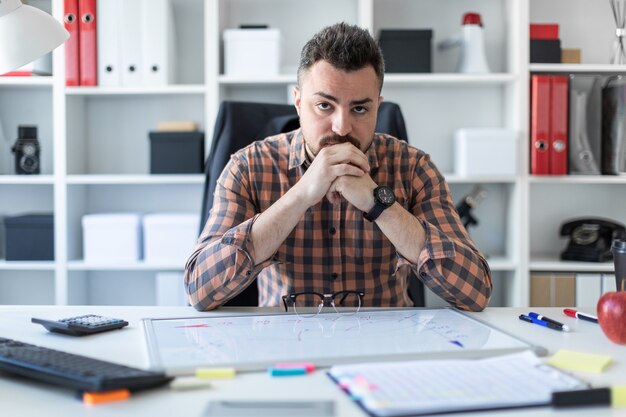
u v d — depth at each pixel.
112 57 2.63
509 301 2.73
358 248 1.51
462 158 2.60
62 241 2.68
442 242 1.32
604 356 0.92
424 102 2.88
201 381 0.83
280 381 0.83
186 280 1.34
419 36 2.62
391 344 0.98
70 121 2.73
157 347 0.96
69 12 2.62
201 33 2.86
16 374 0.88
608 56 2.84
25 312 1.28
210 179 1.79
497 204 2.89
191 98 2.91
